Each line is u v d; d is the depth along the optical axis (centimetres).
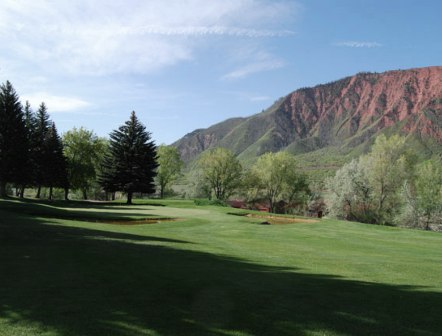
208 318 625
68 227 1933
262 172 8025
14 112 5228
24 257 1059
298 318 647
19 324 573
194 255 1298
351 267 1245
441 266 1360
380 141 5472
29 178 5484
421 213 5412
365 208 5659
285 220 3778
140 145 6153
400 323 646
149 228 2464
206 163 8394
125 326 576
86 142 6969
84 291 744
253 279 930
